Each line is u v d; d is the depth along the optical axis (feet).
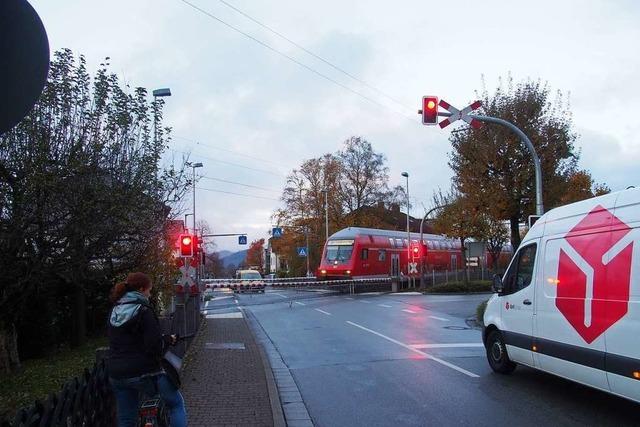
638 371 20.16
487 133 67.46
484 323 33.06
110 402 17.63
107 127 32.96
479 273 157.17
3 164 27.30
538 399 26.02
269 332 53.83
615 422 22.27
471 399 26.20
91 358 34.73
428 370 33.30
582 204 24.82
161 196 39.17
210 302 99.50
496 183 66.64
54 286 37.68
